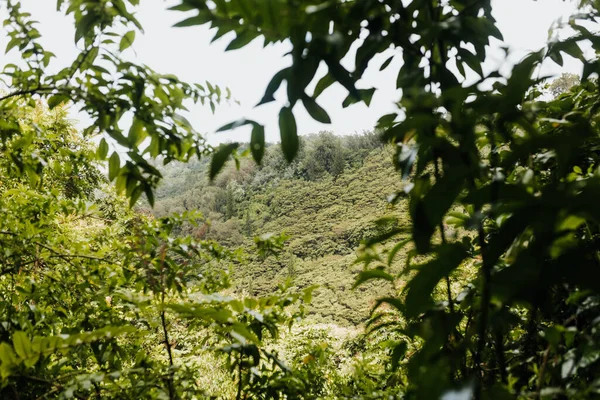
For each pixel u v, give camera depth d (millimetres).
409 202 648
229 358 1308
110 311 1480
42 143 1682
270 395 1228
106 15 1033
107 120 1115
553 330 688
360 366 1503
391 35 719
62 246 1709
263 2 546
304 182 62156
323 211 52375
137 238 1431
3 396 1056
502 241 568
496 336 792
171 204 61250
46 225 1770
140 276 1411
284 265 40219
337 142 64875
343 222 47188
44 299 1496
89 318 1411
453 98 576
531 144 532
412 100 589
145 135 1218
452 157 581
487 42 847
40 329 1386
